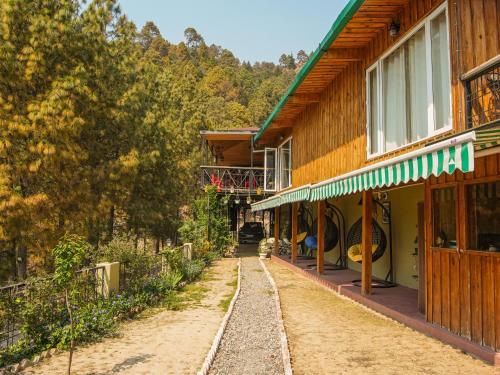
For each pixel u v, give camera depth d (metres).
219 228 25.23
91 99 16.34
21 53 14.90
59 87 14.61
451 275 7.05
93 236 20.11
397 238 12.54
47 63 15.27
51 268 15.02
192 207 33.62
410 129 8.77
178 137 32.12
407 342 7.11
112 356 6.71
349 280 13.40
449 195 7.22
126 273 11.09
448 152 4.79
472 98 6.61
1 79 14.24
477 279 6.38
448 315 7.12
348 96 11.97
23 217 13.59
